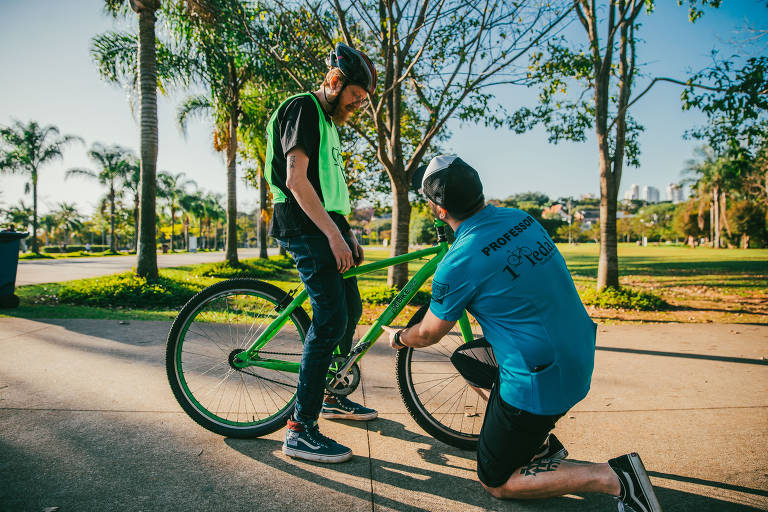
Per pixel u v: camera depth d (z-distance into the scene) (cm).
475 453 209
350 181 1101
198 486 169
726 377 328
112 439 202
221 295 220
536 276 148
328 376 215
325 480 178
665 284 1112
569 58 641
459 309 159
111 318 484
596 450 212
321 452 191
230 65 1153
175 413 233
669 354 398
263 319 224
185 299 650
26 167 2780
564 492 154
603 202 779
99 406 237
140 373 291
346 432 226
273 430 211
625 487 144
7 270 532
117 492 162
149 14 766
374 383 299
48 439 199
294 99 189
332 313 192
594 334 163
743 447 215
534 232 157
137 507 154
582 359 150
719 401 277
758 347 427
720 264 1895
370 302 680
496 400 159
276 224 198
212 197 6544
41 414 224
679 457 205
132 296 631
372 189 1193
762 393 293
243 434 210
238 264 1383
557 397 147
